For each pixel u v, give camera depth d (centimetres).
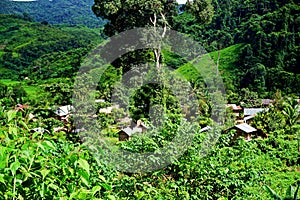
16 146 217
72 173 213
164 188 559
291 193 243
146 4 2038
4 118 255
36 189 203
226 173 623
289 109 2825
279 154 1683
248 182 664
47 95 1366
